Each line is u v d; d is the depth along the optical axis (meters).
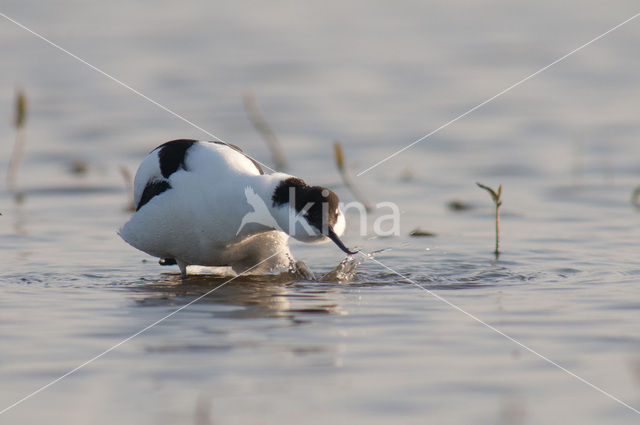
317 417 6.25
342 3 39.00
